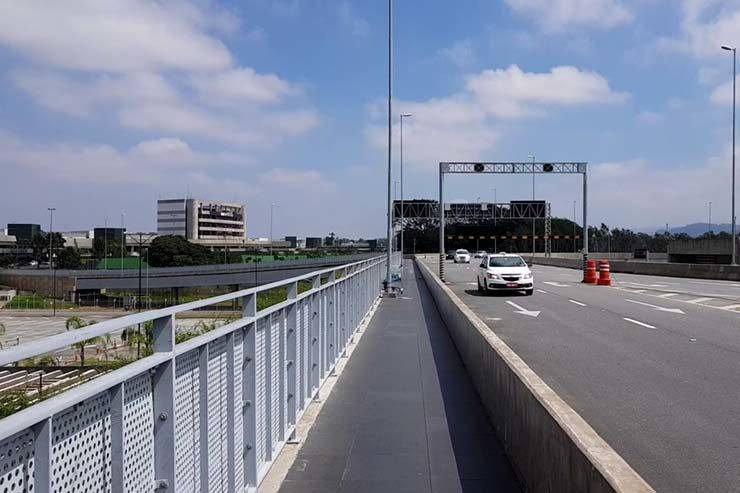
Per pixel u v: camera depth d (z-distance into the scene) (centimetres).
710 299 2478
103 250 11000
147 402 320
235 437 462
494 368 734
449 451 644
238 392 476
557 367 1105
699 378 1009
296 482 558
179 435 352
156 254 8169
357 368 1087
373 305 2184
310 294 788
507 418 631
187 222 14125
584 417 779
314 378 847
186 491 361
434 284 2445
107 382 262
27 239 14638
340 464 605
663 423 752
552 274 4853
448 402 850
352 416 778
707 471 592
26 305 5588
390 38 2819
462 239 8850
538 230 11512
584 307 2195
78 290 6206
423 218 7656
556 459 429
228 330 432
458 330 1261
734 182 4319
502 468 593
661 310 2062
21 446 214
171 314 335
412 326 1675
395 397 877
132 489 298
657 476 579
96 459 263
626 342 1393
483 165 4075
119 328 271
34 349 208
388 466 599
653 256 9419
